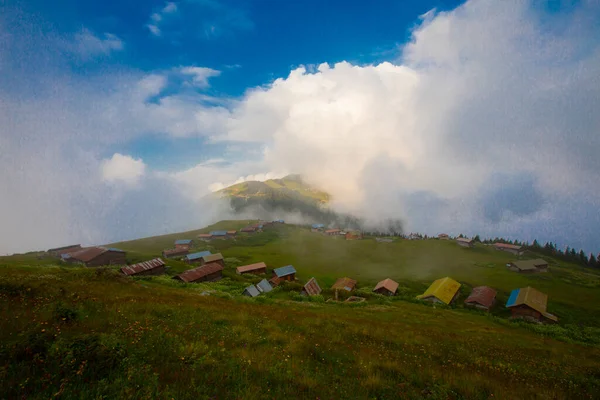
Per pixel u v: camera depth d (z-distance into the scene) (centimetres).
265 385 935
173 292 3391
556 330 5216
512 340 3559
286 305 3959
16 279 2244
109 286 2945
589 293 9338
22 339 934
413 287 10081
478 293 7850
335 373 1212
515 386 1377
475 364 1798
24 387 702
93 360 868
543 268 12538
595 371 2128
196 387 829
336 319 2930
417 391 1118
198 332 1499
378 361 1465
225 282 7219
